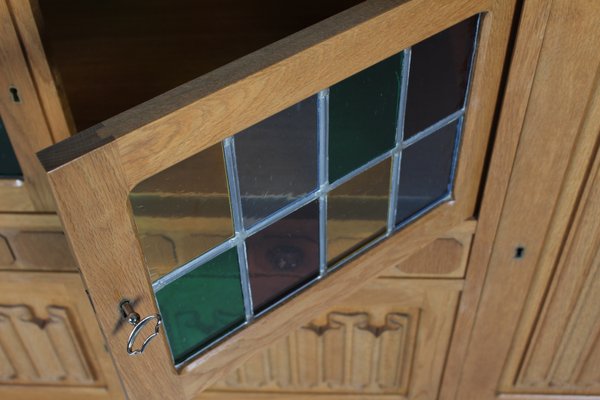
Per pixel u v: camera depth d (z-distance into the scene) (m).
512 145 0.84
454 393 1.14
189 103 0.60
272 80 0.63
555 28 0.75
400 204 0.84
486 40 0.75
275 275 0.79
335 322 1.03
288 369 1.10
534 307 1.01
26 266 0.95
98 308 0.66
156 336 0.72
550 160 0.85
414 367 1.10
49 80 0.79
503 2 0.73
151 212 0.66
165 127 0.60
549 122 0.82
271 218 0.74
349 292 0.87
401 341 1.06
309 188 0.75
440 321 1.03
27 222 0.90
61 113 0.81
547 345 1.06
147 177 0.62
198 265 0.72
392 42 0.67
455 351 1.07
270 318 0.81
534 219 0.91
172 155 0.62
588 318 1.02
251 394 1.14
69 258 0.94
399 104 0.75
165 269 0.71
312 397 1.15
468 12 0.71
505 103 0.80
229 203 0.70
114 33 1.22
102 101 1.09
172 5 1.28
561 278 0.97
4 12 0.74
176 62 1.16
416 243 0.88
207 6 1.27
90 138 0.58
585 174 0.87
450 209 0.88
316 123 0.70
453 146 0.83
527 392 1.13
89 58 1.18
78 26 1.25
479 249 0.94
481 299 1.00
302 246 0.79
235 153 0.67
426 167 0.83
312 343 1.06
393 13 0.66
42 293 0.99
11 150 0.84
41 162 0.57
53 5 1.29
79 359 1.08
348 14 0.65
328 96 0.69
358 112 0.72
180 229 0.69
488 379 1.11
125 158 0.59
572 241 0.93
